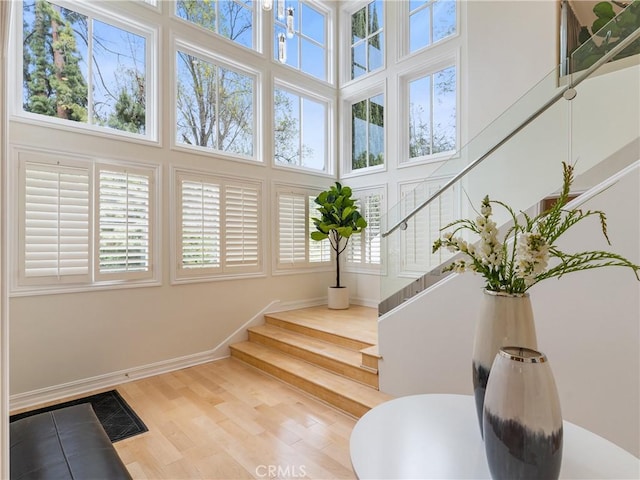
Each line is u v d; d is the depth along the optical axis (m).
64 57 2.97
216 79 4.02
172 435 2.31
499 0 3.39
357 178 5.06
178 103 3.70
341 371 3.00
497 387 0.91
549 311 1.83
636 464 1.02
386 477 1.00
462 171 2.52
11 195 2.62
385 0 4.68
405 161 4.54
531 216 2.27
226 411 2.63
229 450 2.15
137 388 3.04
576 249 1.73
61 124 2.86
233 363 3.69
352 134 5.30
